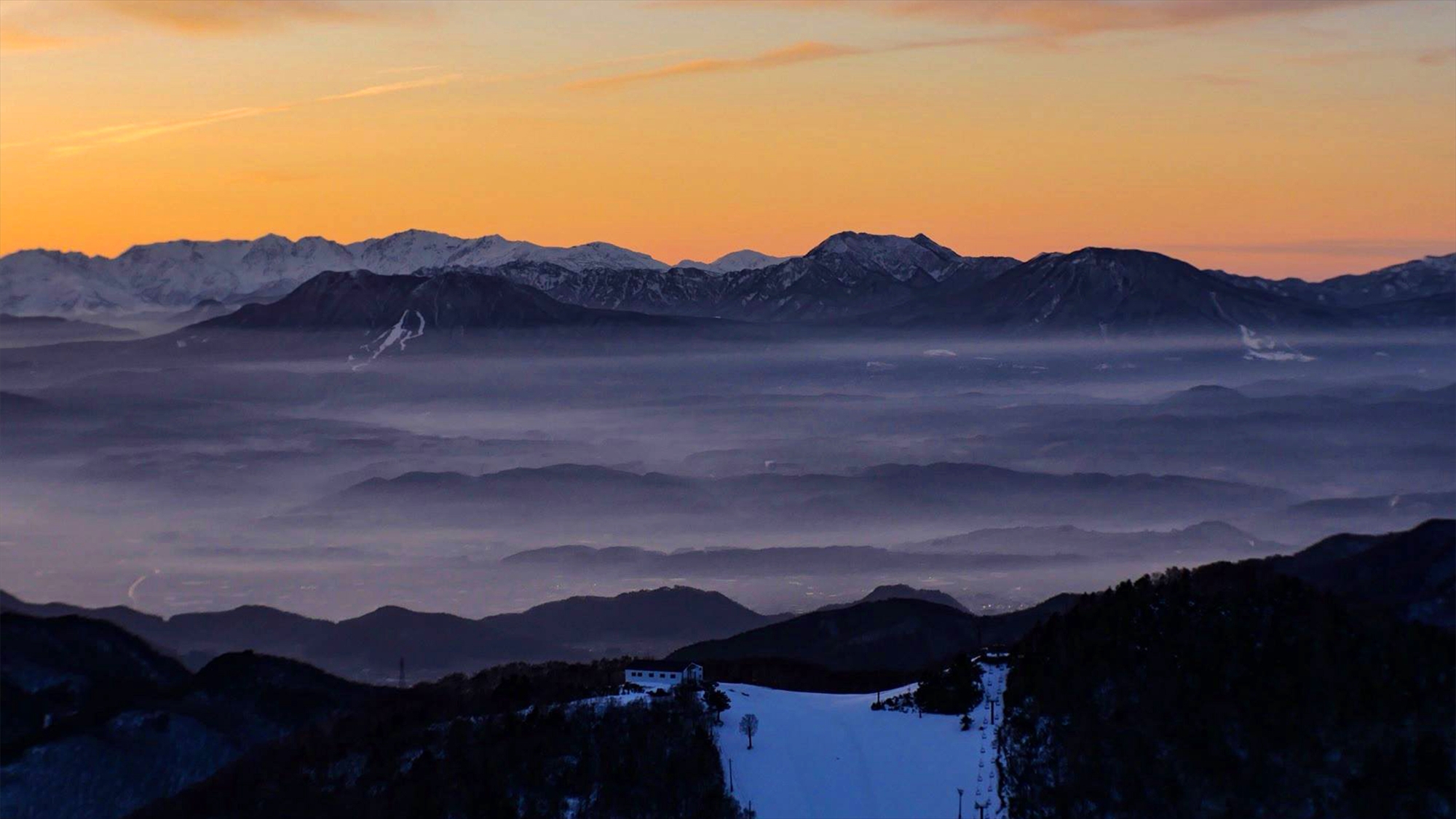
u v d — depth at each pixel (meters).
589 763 183.88
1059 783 176.88
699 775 181.75
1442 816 166.12
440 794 180.88
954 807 177.00
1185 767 174.25
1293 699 180.38
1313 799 169.00
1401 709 178.25
